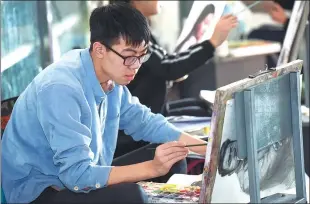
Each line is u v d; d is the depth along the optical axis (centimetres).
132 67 237
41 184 246
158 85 365
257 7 472
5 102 278
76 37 443
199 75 506
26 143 245
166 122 287
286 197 233
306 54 364
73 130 227
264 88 219
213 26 361
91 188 228
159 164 228
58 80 232
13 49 377
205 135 307
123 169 229
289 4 440
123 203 224
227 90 201
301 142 235
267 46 547
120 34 232
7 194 251
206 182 207
